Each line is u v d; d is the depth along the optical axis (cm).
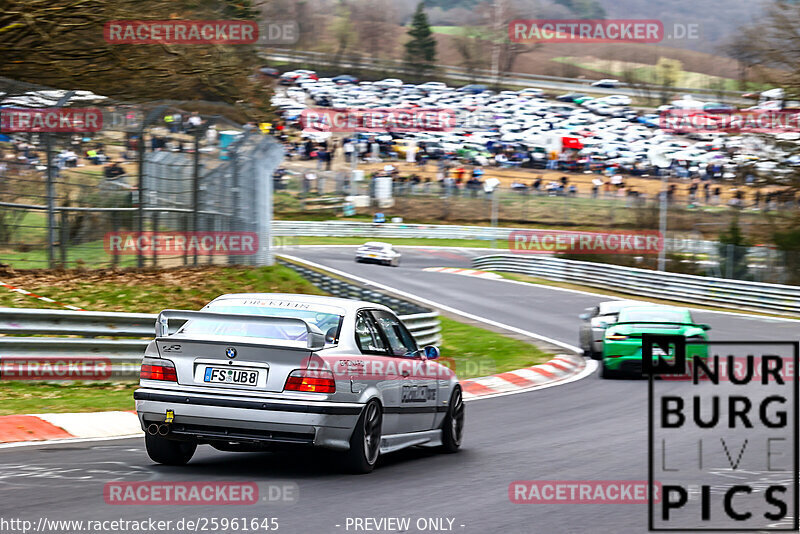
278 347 1673
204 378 1694
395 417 1894
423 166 17425
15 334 2922
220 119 4725
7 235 4053
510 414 2902
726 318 7094
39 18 4388
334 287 5591
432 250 14425
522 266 10756
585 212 15788
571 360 4669
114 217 4375
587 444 2266
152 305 3962
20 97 4022
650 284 8562
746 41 9050
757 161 9050
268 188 5278
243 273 4788
